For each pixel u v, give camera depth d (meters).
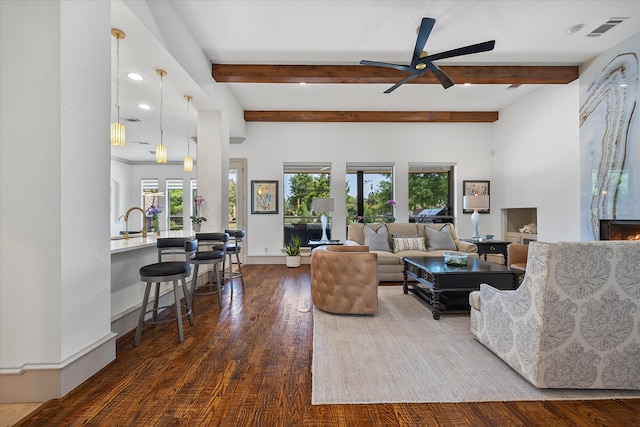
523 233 5.67
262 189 6.34
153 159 8.91
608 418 1.54
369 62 3.08
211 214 4.57
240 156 6.31
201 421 1.52
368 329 2.72
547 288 1.65
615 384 1.70
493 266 3.31
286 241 6.48
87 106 1.85
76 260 1.78
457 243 4.92
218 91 4.46
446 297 3.54
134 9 2.37
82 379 1.83
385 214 6.50
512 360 1.93
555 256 1.63
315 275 3.30
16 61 1.64
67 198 1.71
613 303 1.65
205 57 3.92
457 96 5.41
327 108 6.00
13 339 1.66
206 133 4.63
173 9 3.01
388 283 4.60
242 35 3.49
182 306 3.46
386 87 4.98
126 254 2.73
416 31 3.40
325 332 2.65
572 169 4.36
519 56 3.96
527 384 1.83
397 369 2.01
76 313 1.79
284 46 3.73
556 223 4.68
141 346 2.38
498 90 5.16
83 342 1.85
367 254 3.04
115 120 5.26
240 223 6.41
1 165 1.64
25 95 1.64
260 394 1.75
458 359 2.15
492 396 1.72
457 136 6.39
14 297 1.65
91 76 1.88
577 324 1.66
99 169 1.96
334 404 1.65
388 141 6.38
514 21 3.22
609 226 3.79
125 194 8.85
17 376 1.64
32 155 1.64
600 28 3.34
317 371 1.99
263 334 2.63
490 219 6.37
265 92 5.20
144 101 4.28
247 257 6.33
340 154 6.37
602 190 3.86
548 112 4.84
